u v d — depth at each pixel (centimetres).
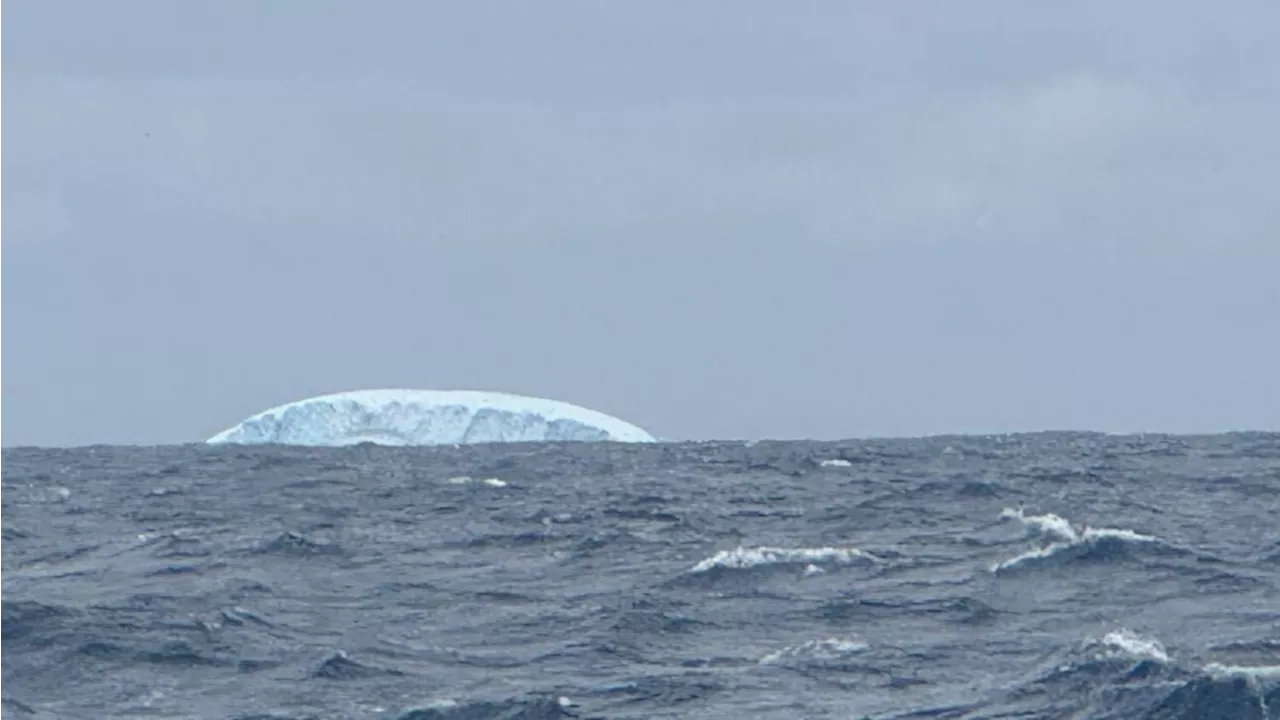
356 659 6456
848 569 8556
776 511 12138
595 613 7406
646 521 11556
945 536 9931
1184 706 5309
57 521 12612
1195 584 7888
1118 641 6216
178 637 6844
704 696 5759
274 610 7638
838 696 5731
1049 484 13988
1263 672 5609
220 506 13938
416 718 5541
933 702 5584
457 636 7012
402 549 10112
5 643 6731
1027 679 5791
